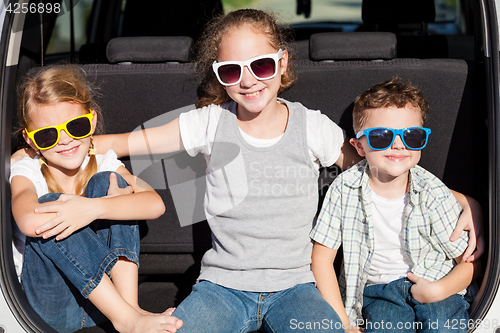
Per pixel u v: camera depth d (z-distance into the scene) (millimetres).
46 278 1282
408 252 1388
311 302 1239
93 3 2529
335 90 1490
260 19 1312
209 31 1423
